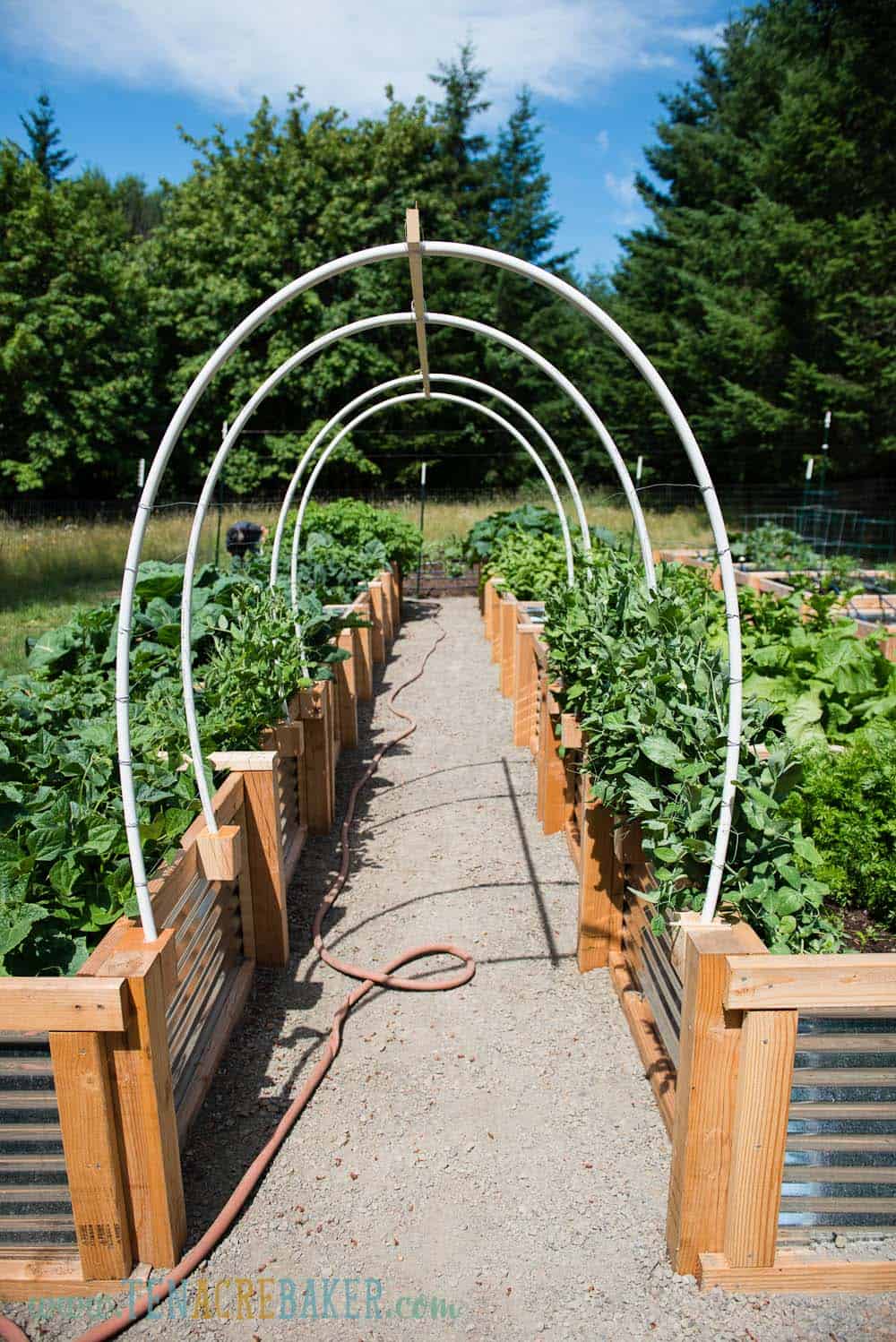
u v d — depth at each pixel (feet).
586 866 11.34
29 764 10.08
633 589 12.18
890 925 10.44
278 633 14.43
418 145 78.59
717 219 76.54
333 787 17.49
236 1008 10.36
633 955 10.87
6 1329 6.57
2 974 7.22
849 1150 6.76
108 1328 6.57
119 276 72.59
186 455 78.02
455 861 15.15
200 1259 7.16
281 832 13.55
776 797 7.97
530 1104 9.14
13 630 31.53
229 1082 9.48
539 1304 6.82
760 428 69.31
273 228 72.13
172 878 8.04
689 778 8.00
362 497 76.13
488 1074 9.61
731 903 7.65
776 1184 6.69
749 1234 6.78
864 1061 6.61
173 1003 8.40
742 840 7.68
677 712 8.95
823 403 65.87
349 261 8.13
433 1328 6.63
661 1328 6.59
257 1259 7.27
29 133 101.71
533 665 21.03
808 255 63.87
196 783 9.46
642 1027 9.89
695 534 61.00
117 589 40.45
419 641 35.35
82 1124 6.43
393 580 36.94
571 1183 8.05
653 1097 9.21
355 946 12.39
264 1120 8.91
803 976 6.24
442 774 19.53
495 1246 7.38
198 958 9.25
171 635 16.02
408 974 11.64
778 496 75.20
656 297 86.02
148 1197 6.84
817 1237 6.97
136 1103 6.59
